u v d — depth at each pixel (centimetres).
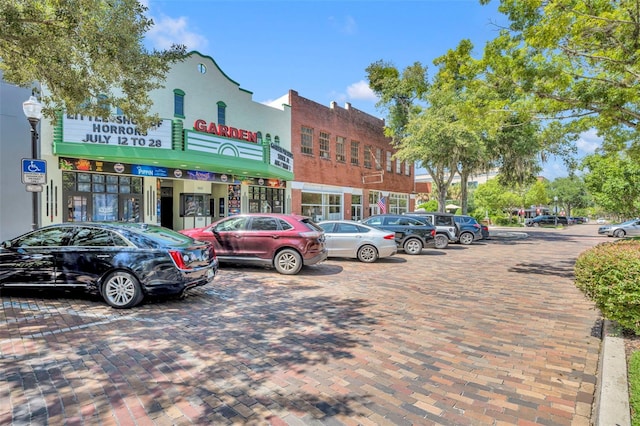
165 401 348
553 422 319
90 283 652
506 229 4078
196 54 1842
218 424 311
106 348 473
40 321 574
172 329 547
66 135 1325
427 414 330
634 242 594
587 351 476
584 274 500
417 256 1473
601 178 3092
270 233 1007
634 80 809
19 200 1245
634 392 326
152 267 642
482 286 877
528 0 763
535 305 702
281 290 813
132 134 1426
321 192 2672
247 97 2120
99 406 338
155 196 1675
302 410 335
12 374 399
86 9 644
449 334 538
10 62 713
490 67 927
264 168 1911
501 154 2416
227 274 992
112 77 789
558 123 1176
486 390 375
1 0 559
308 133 2573
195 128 1650
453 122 1977
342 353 466
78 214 1438
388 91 2359
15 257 667
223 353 462
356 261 1300
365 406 342
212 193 2086
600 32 772
